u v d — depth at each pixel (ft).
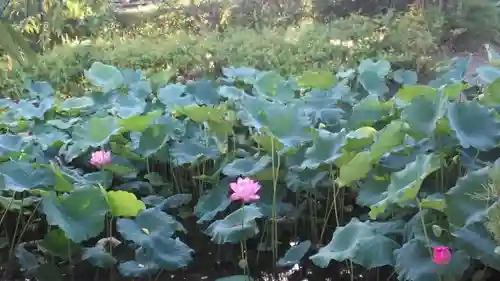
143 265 4.88
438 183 5.14
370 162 4.87
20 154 5.69
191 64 9.67
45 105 7.07
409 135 5.04
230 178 5.81
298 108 5.63
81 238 4.72
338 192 5.61
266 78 6.78
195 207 5.70
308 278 5.28
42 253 5.49
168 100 6.88
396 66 9.20
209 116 5.89
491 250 4.15
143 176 6.39
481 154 5.13
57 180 5.08
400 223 4.87
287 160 5.55
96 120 5.98
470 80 7.28
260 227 5.71
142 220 5.11
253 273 5.38
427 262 4.25
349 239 4.61
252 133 6.33
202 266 5.49
